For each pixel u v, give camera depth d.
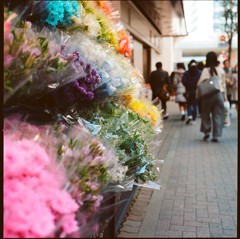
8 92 1.96
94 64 2.86
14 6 2.43
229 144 8.00
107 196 2.19
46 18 2.71
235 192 4.76
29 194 1.50
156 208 4.14
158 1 13.72
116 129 2.86
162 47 30.77
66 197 1.61
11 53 1.93
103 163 2.10
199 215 3.98
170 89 12.59
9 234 1.39
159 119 4.07
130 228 3.56
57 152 1.91
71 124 2.46
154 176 3.18
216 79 8.12
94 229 1.89
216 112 8.21
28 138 1.90
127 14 12.77
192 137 8.94
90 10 3.54
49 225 1.43
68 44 2.65
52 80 2.27
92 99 2.91
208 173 5.66
